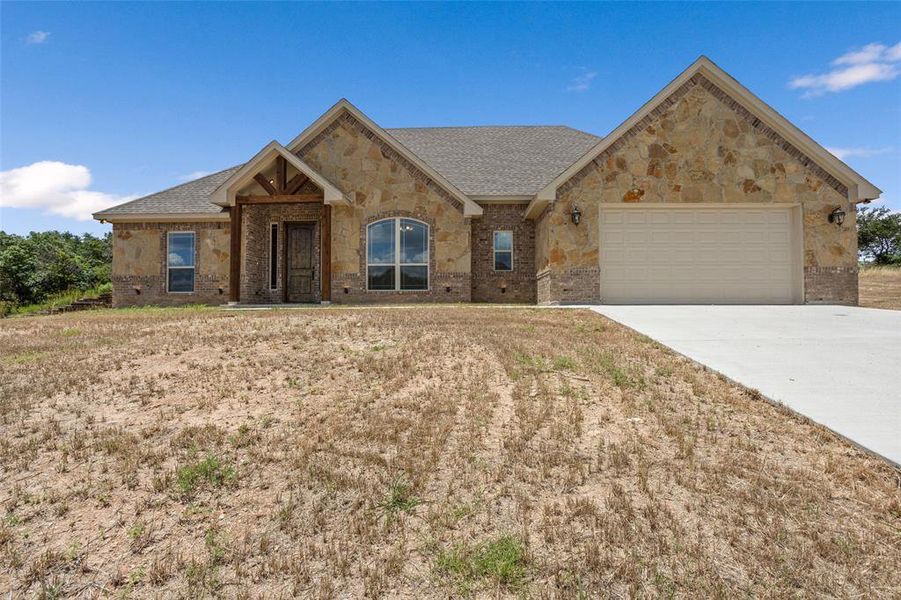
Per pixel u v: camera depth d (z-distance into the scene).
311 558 3.04
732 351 7.21
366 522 3.32
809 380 5.84
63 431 4.77
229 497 3.66
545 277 15.14
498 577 2.81
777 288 14.27
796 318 10.34
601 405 5.16
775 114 13.84
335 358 6.93
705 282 14.30
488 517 3.34
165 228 18.22
